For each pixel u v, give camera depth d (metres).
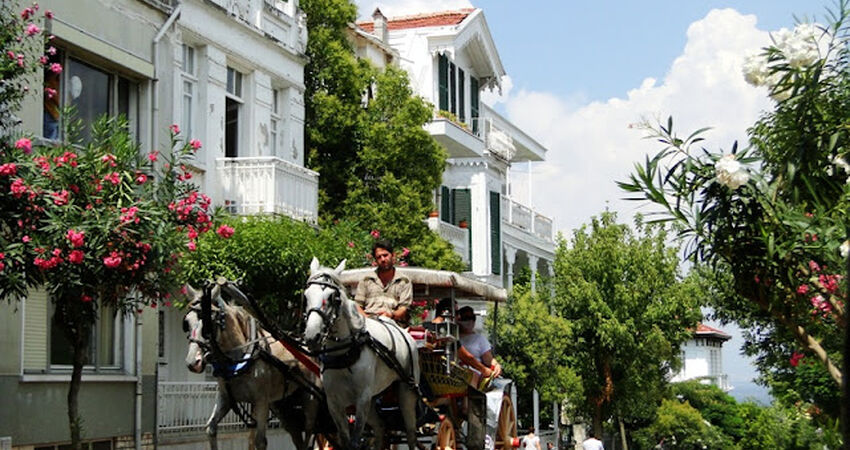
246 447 22.92
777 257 9.77
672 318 42.19
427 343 12.76
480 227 38.31
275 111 26.70
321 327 11.21
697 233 9.80
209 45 23.25
